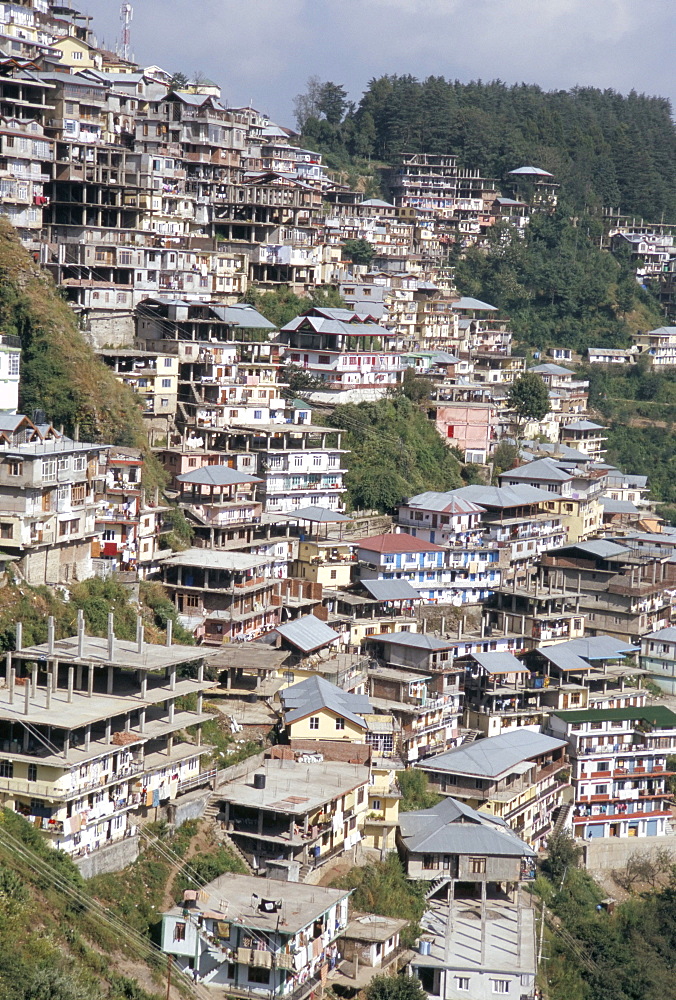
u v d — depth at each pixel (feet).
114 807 526.98
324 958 533.55
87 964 472.85
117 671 583.17
